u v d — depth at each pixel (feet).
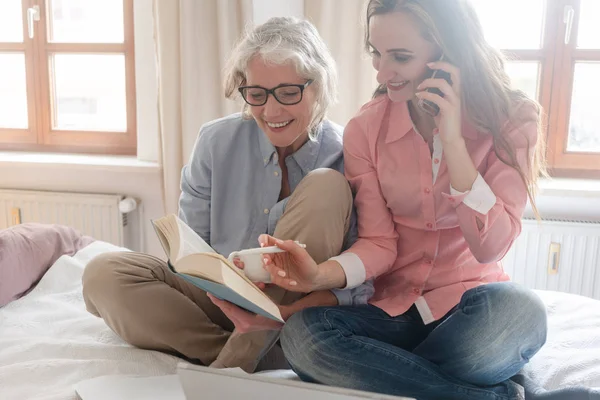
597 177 8.06
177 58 7.73
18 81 9.23
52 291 5.74
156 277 4.73
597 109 8.02
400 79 4.04
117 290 4.55
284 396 3.04
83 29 8.93
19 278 5.64
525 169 4.18
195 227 4.96
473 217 3.93
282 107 4.24
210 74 7.72
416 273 4.41
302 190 4.25
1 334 4.97
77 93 9.11
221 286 3.28
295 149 4.75
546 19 7.87
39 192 8.41
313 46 4.40
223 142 4.79
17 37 9.14
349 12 7.37
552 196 7.50
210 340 4.67
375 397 2.89
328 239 4.16
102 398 3.89
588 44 7.93
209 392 3.17
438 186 4.25
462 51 3.93
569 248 7.34
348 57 7.45
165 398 3.90
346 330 3.93
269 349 4.52
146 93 8.55
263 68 4.17
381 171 4.39
